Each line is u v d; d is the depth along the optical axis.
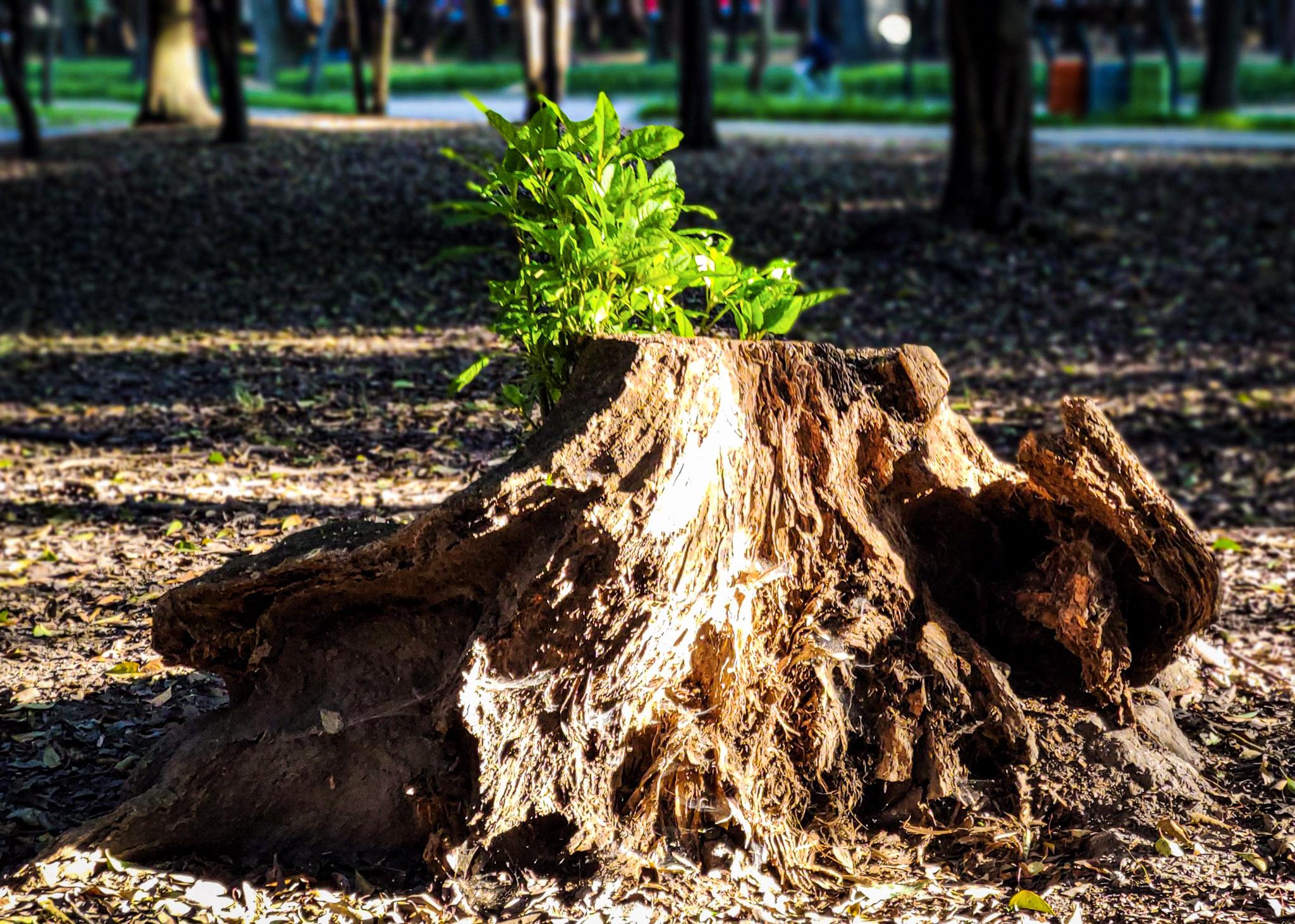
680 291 3.42
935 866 3.18
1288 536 6.28
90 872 3.11
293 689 3.35
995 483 3.45
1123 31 26.61
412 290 10.59
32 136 17.05
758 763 3.21
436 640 3.27
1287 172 17.06
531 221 3.19
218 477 6.15
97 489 5.97
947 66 37.28
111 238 12.74
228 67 17.39
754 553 3.21
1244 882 3.00
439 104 28.14
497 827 3.00
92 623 4.57
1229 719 3.95
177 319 9.95
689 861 3.10
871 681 3.31
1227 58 26.70
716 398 3.04
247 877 3.15
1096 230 13.11
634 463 2.96
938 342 9.86
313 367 8.34
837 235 12.90
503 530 3.02
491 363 8.06
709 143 18.69
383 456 6.46
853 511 3.33
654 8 46.72
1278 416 8.36
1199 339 10.20
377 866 3.19
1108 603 3.35
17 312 10.28
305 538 3.25
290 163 15.88
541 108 3.11
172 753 3.41
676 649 3.06
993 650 3.53
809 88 31.50
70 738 3.83
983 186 13.10
